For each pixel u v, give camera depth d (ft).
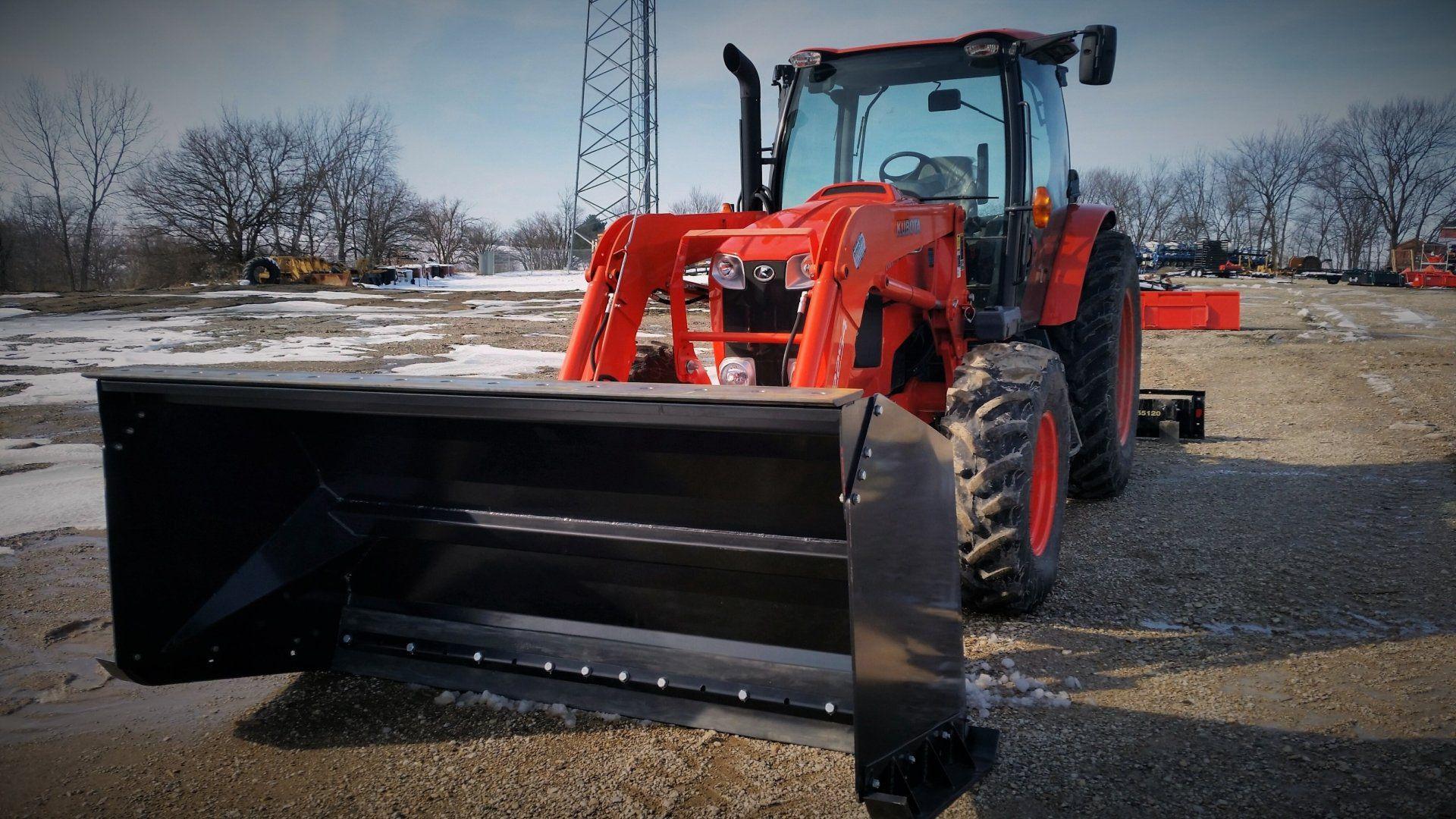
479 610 9.04
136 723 8.75
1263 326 49.73
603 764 7.77
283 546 9.26
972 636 10.19
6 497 16.51
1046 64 14.66
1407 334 43.70
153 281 140.15
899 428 6.48
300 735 8.43
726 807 7.13
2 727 8.70
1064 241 14.74
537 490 8.42
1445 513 14.15
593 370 10.05
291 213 145.79
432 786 7.52
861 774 6.01
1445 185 179.01
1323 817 6.72
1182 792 7.12
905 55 13.46
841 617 7.53
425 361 33.99
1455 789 6.99
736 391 6.27
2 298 74.54
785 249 10.43
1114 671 9.27
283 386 7.77
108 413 8.20
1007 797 7.13
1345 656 9.41
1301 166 191.83
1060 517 11.50
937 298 11.59
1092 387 14.97
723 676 7.86
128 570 8.27
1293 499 15.44
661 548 7.95
